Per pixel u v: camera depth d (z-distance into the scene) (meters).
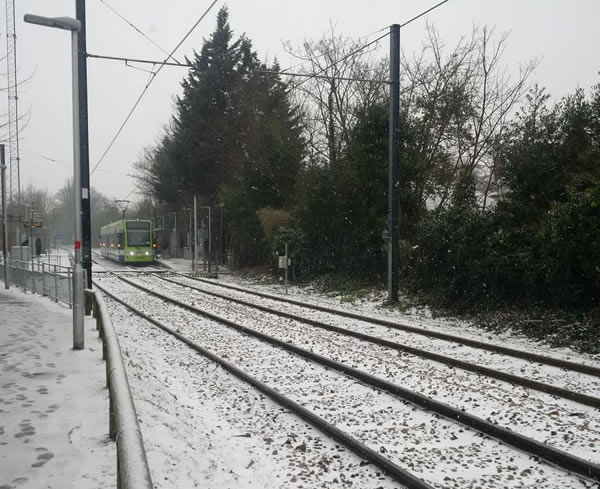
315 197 24.25
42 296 19.75
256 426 6.57
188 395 7.97
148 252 48.59
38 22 9.41
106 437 5.20
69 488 4.15
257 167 33.50
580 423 6.36
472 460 5.38
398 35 17.59
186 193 54.53
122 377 4.62
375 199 22.06
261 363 9.82
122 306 18.69
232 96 42.81
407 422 6.57
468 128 23.33
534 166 15.16
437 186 21.75
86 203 18.66
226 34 44.69
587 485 4.80
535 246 13.77
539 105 16.16
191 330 13.41
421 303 17.17
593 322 11.46
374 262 22.14
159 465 5.00
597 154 13.75
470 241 15.42
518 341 11.93
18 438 5.16
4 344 9.87
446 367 9.20
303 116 40.84
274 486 4.90
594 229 11.55
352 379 8.49
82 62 18.05
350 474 5.13
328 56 31.22
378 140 21.52
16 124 15.05
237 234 37.50
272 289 26.14
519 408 6.91
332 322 14.47
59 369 7.89
